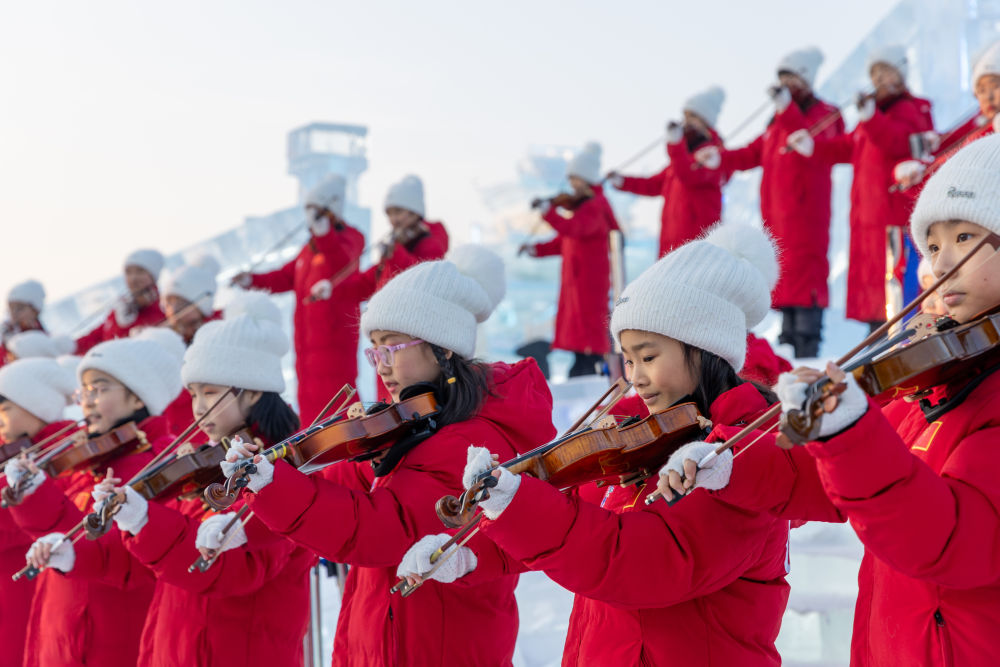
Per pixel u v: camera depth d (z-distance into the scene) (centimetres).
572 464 260
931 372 212
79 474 490
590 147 901
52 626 440
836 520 243
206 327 422
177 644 375
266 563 368
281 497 295
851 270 749
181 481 383
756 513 255
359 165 1322
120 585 419
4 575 525
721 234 302
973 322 213
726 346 276
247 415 421
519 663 511
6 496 420
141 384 486
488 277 370
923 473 195
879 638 230
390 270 761
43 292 1023
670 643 261
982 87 653
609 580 247
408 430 330
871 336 222
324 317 793
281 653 382
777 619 274
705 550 250
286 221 1224
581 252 888
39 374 567
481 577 293
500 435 333
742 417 262
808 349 770
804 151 732
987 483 203
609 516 250
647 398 281
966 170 223
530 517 243
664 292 275
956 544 196
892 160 718
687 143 863
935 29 945
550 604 539
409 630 320
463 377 341
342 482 371
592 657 272
